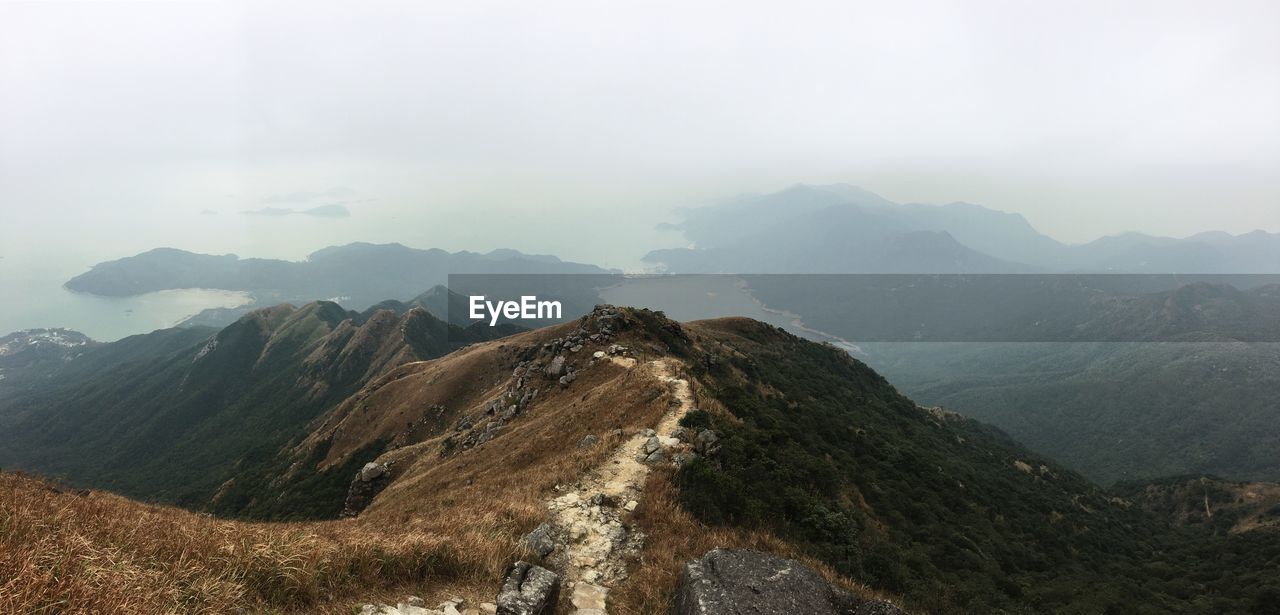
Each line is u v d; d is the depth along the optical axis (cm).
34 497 1069
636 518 1695
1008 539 4553
